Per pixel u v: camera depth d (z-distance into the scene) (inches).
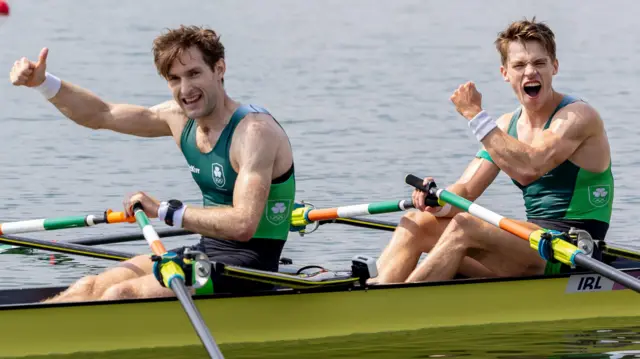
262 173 1135.0
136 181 2139.5
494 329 1240.8
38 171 2222.0
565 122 1264.8
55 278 1509.6
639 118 2792.8
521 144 1266.0
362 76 3590.1
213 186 1188.5
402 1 6323.8
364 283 1203.9
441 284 1225.4
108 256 1397.6
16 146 2468.0
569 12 5639.8
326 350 1155.3
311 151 2429.9
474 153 2413.9
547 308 1270.9
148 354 1126.4
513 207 1908.2
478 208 1238.9
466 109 1293.1
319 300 1185.4
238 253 1182.9
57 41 4293.8
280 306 1170.6
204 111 1142.3
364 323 1203.2
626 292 1302.9
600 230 1318.9
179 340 1145.4
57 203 1953.7
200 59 1129.4
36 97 3110.2
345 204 1942.7
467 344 1176.2
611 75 3545.8
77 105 1272.1
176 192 2049.7
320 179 2148.1
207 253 1191.6
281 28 5027.1
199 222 1137.4
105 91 3198.8
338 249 1668.3
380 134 2632.9
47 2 5679.1
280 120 2810.0
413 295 1219.2
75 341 1112.2
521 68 1272.1
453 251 1261.1
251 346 1161.4
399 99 3149.6
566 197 1300.4
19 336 1096.2
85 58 3863.2
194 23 5088.6
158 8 5669.3
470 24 5167.3
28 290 1236.5
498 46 1312.7
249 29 4982.8
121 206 1939.0
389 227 1581.0
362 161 2326.5
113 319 1122.7
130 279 1155.3
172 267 1067.9
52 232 1772.9
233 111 1160.8
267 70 3713.1
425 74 3634.4
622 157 2321.6
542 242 1176.8
